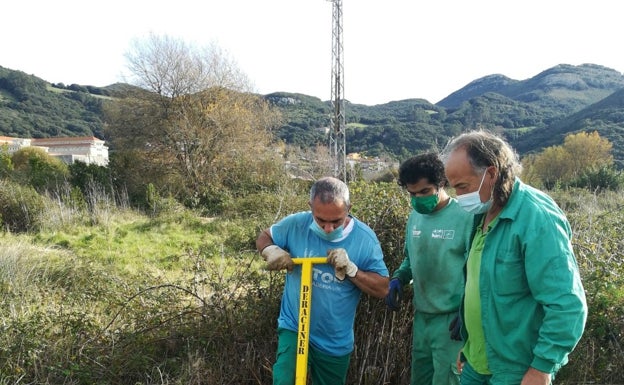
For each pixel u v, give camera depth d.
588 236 4.96
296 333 2.96
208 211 17.58
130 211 15.68
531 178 18.42
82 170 19.19
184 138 20.89
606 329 3.76
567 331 2.00
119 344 4.00
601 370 3.61
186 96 21.92
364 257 2.93
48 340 3.95
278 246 3.09
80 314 4.23
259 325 3.89
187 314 4.20
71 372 3.61
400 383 3.78
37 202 12.80
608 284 3.82
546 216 2.12
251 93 23.92
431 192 2.93
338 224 2.80
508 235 2.19
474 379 2.52
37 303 5.05
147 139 21.61
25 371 3.64
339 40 23.50
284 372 2.86
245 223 12.41
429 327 3.13
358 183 4.71
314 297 2.93
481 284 2.29
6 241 9.65
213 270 5.00
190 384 3.57
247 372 3.72
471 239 2.53
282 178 20.44
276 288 4.02
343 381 3.10
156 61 21.45
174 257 8.32
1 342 3.83
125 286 5.14
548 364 2.04
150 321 4.14
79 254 8.93
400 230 4.07
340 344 2.97
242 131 22.34
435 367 3.12
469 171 2.21
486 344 2.31
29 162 21.58
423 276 3.10
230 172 22.00
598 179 21.06
